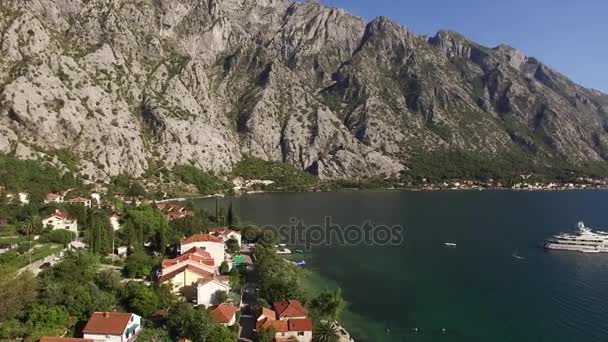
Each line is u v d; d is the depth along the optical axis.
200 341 87.06
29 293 90.38
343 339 101.50
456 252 179.38
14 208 167.12
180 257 124.50
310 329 93.56
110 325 83.75
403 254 175.25
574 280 145.75
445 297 129.62
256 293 118.50
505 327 110.25
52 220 152.75
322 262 162.00
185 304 95.75
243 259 153.38
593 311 119.81
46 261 118.31
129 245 145.25
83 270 108.69
